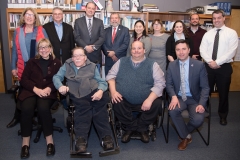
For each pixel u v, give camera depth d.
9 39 4.21
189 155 2.27
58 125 3.03
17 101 2.50
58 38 3.19
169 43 3.37
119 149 2.31
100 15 4.31
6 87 4.70
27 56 2.80
